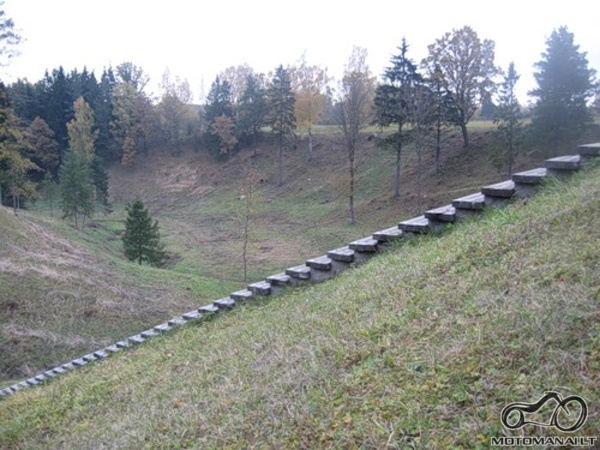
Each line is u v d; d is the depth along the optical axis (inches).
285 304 230.5
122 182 2401.6
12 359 523.2
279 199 1791.3
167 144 2596.0
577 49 1007.0
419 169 1256.2
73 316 637.9
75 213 1542.8
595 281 115.6
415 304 150.1
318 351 144.6
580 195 171.2
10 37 888.9
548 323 106.7
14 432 217.2
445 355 113.7
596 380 88.7
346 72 1681.8
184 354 223.3
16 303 633.6
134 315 681.6
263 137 2369.6
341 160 1891.0
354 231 1291.8
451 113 1387.8
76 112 2345.0
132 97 2568.9
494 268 148.9
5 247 810.2
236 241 1457.9
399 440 93.4
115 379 237.0
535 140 1058.7
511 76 1200.8
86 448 158.9
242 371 160.7
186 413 146.9
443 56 1402.6
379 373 119.3
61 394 255.8
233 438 120.3
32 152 2212.1
